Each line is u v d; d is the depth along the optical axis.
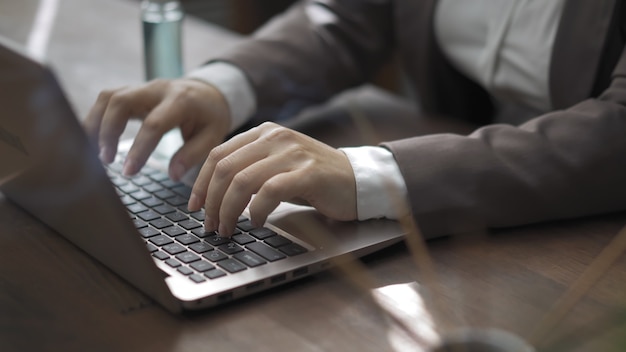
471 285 0.84
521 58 1.28
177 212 0.96
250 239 0.89
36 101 0.71
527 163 0.97
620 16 1.15
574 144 0.99
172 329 0.77
